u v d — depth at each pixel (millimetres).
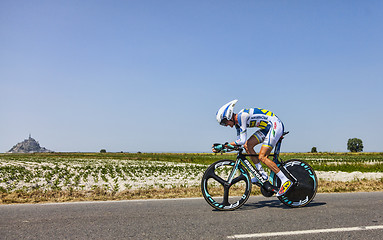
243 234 3539
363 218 4320
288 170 5242
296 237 3447
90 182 11797
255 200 5859
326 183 8977
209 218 4316
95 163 30031
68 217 4328
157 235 3492
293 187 5133
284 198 5164
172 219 4242
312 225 3939
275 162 5352
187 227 3830
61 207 5043
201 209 4953
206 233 3570
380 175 14438
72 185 10281
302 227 3846
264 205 5363
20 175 12742
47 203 5426
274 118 5152
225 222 4086
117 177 13641
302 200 5207
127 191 7480
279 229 3754
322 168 21188
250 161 5277
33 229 3713
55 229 3717
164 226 3871
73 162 30672
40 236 3438
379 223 4047
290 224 3990
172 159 48719
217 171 6160
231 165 5168
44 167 18094
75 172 15961
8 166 18719
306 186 5199
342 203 5477
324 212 4715
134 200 5809
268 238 3408
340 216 4441
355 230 3723
